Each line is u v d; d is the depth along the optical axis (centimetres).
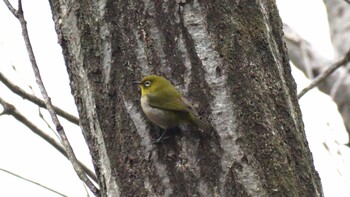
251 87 965
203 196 920
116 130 980
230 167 925
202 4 985
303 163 968
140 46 986
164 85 965
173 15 983
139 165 955
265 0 1064
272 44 1029
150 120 968
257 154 934
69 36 1038
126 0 999
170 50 978
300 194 941
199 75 965
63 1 1052
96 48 1005
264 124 952
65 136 1032
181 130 959
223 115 946
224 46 974
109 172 973
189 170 934
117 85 988
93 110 1002
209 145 938
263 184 920
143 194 941
